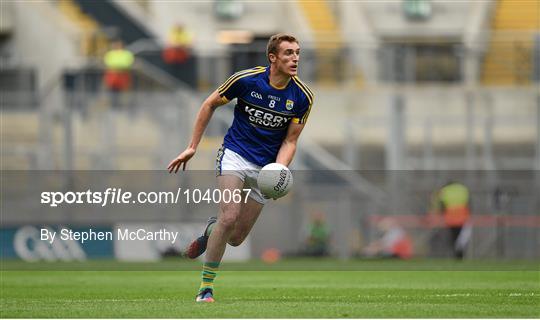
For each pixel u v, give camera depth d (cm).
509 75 10488
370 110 10231
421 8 11656
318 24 11594
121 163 8794
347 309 2792
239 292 3872
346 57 10294
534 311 2767
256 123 3139
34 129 9231
